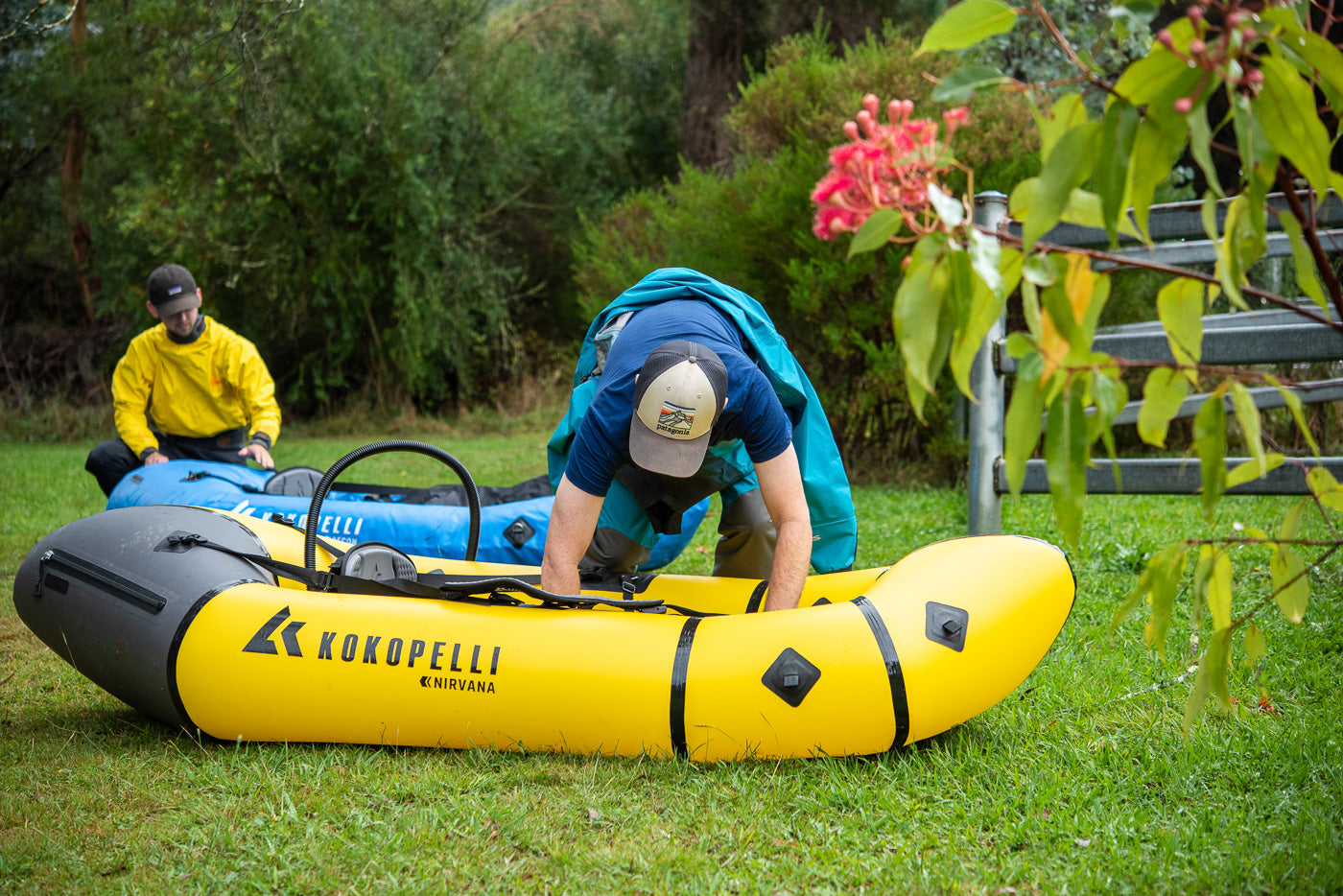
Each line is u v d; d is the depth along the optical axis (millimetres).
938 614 2641
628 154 19625
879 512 6551
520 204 16719
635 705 2609
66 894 2078
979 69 1367
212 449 5930
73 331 15859
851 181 1373
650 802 2469
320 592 2973
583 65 19125
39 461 10352
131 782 2615
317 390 15516
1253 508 5875
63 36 14883
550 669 2648
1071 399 1518
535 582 3289
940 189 1405
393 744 2771
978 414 5086
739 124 9453
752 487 3586
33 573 3090
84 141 16641
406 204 14555
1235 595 3994
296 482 5078
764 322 3324
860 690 2543
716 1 14891
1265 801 2373
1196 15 1279
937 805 2441
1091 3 9500
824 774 2570
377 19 14570
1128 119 1320
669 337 2781
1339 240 4195
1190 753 2621
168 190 13969
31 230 17688
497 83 15453
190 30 12195
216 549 3021
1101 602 4133
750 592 3338
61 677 3543
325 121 13992
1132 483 4609
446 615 2764
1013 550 2850
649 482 3203
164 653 2773
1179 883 2072
